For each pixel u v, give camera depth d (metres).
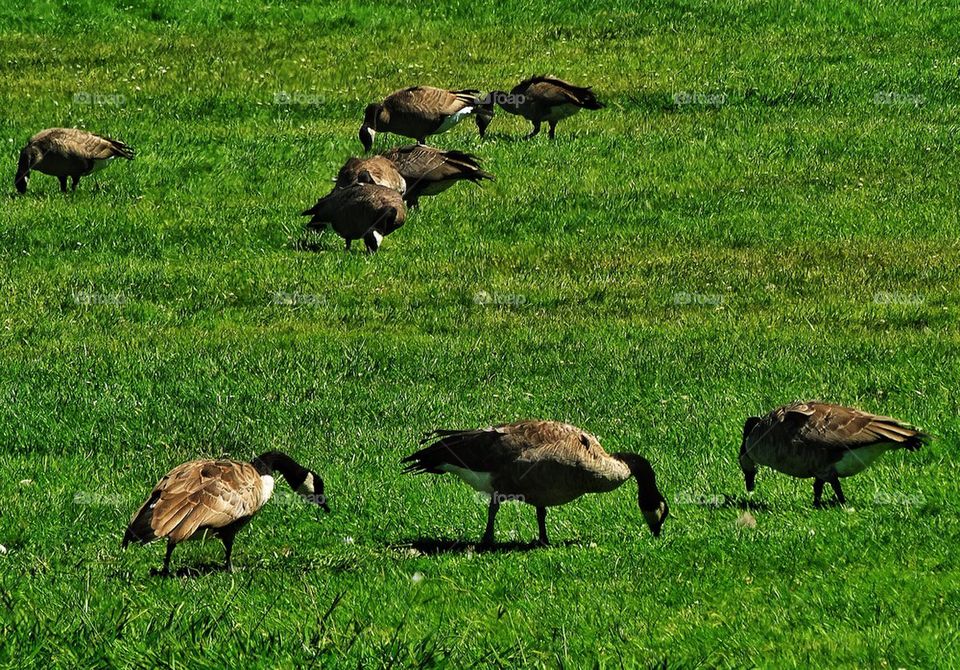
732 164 26.94
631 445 14.61
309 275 21.39
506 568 10.62
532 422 11.45
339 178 22.78
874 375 16.88
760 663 8.34
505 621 9.20
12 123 28.89
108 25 36.25
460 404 16.12
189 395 16.23
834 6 37.38
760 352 18.06
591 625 9.11
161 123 29.06
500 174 26.23
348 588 10.17
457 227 23.80
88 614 8.55
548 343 18.58
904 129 29.03
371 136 26.45
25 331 18.84
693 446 14.66
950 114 30.33
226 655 7.93
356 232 22.06
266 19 36.88
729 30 36.03
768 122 29.58
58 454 14.30
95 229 23.16
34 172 26.19
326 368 17.50
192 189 25.39
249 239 23.06
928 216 24.41
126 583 10.08
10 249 22.33
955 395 15.98
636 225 24.05
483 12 37.38
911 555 10.52
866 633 8.76
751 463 12.93
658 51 34.50
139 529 9.73
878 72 32.72
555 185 25.75
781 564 10.45
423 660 7.95
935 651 8.41
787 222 24.16
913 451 13.91
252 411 15.69
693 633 8.91
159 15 37.12
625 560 10.72
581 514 12.77
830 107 30.70
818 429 12.05
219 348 18.28
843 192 25.61
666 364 17.56
